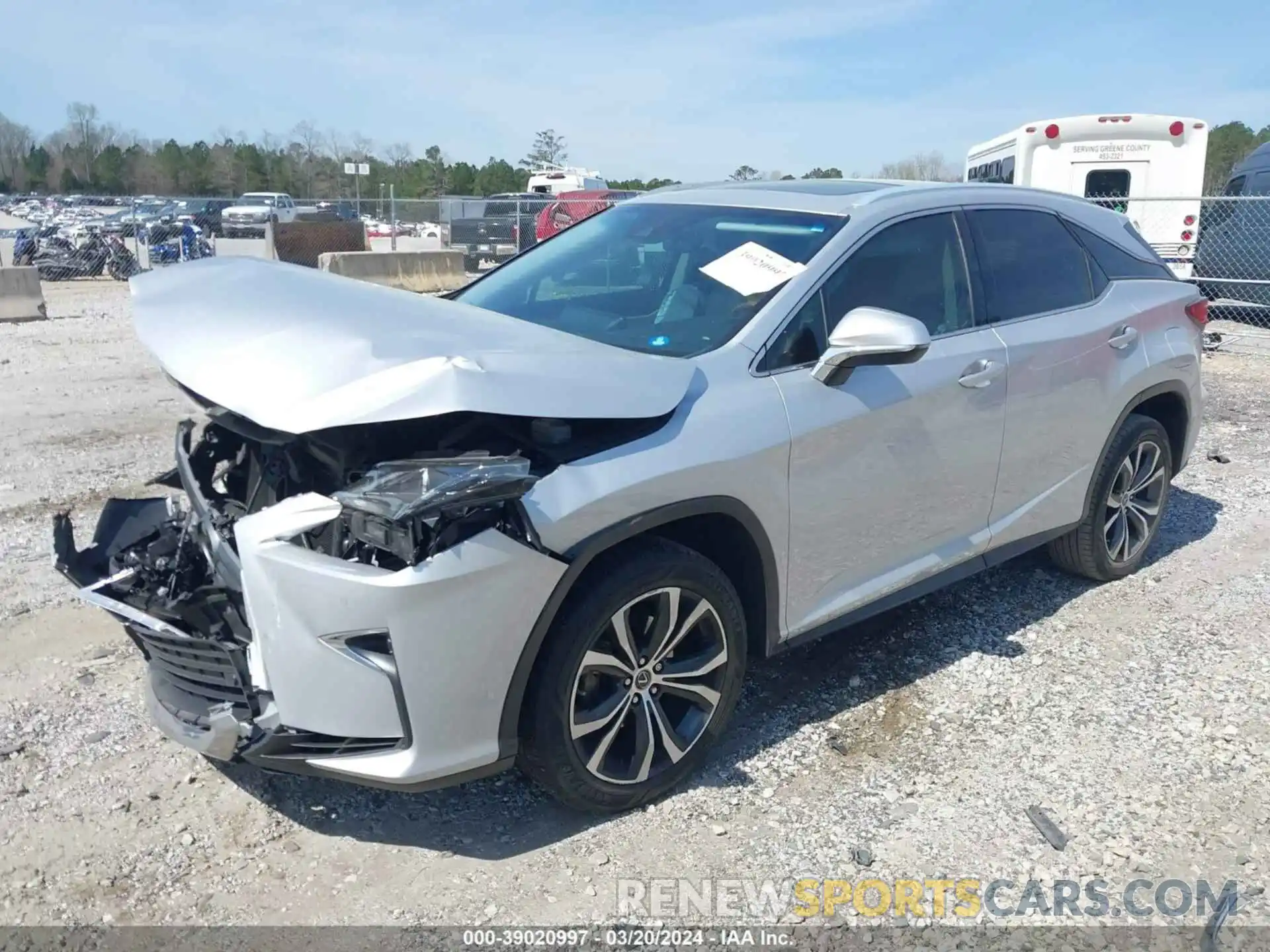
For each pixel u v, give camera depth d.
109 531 3.60
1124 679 4.18
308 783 3.40
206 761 3.50
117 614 3.05
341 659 2.69
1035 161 14.73
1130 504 5.10
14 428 7.91
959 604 4.88
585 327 3.75
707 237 4.02
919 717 3.89
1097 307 4.70
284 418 2.69
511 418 3.00
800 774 3.53
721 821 3.27
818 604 3.69
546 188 33.91
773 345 3.47
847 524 3.67
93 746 3.56
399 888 2.95
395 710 2.73
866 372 3.65
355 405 2.67
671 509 3.06
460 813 3.28
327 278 3.69
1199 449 7.74
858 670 4.24
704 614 3.26
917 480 3.87
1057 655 4.38
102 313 15.68
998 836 3.21
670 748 3.28
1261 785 3.45
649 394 3.02
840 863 3.09
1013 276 4.37
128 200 23.02
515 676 2.88
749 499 3.28
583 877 3.01
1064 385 4.43
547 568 2.84
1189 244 14.53
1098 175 14.63
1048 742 3.72
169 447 7.40
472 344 2.97
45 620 4.48
